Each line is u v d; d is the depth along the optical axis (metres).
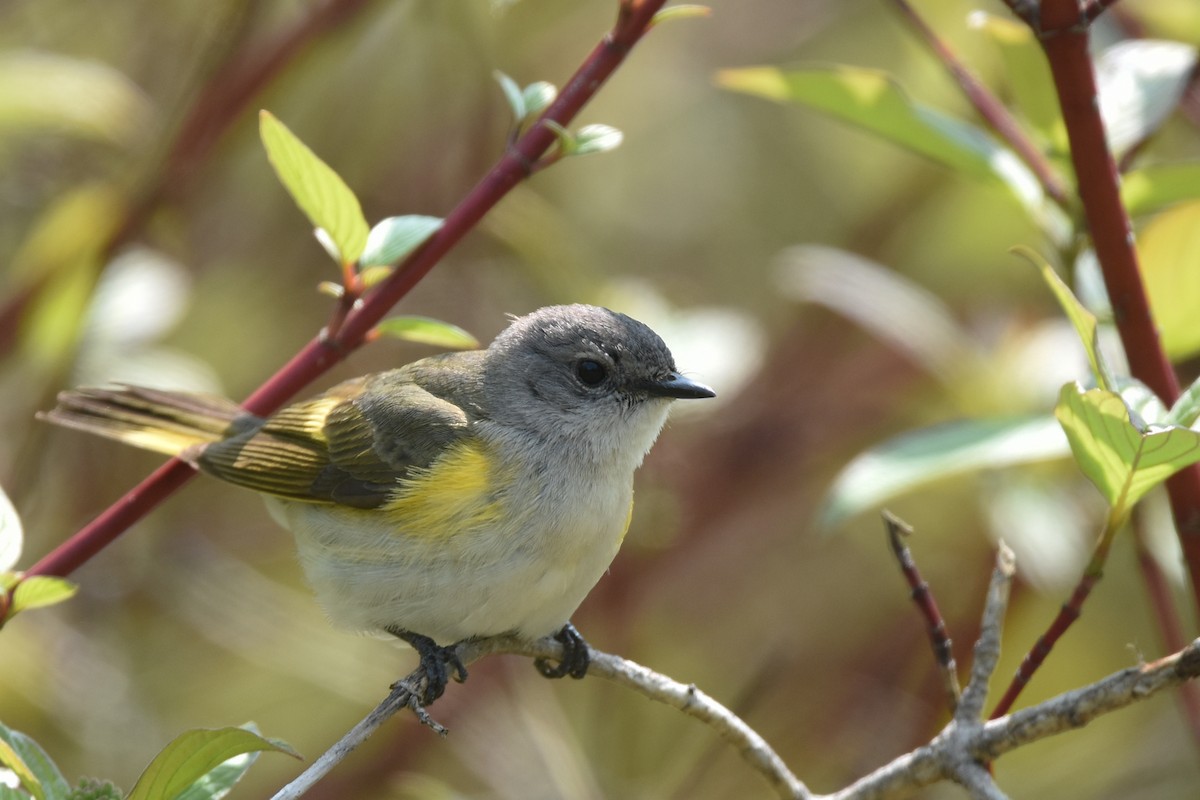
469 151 13.30
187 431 8.60
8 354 11.21
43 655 11.71
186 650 12.89
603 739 11.75
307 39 11.12
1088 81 6.39
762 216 15.47
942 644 6.07
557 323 8.18
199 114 10.96
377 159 13.48
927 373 12.90
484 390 8.09
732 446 13.09
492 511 7.50
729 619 12.88
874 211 14.47
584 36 14.66
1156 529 9.11
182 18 13.03
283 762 12.32
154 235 11.73
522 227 12.46
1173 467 5.36
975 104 8.30
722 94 15.68
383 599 7.51
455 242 7.15
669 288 14.66
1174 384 6.59
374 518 7.64
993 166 7.99
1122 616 11.95
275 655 12.07
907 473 7.82
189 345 13.29
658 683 6.66
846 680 12.12
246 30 10.89
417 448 7.76
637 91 15.62
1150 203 7.72
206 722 12.48
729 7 15.77
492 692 11.52
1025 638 11.55
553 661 8.62
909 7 8.55
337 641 12.16
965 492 11.72
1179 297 7.42
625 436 8.02
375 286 7.82
